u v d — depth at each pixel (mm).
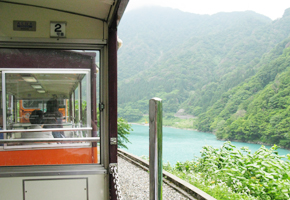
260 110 59906
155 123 1661
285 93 57125
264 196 5137
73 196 3459
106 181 3508
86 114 3643
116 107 3506
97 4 3033
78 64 3629
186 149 51312
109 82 3502
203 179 6340
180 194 5316
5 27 3391
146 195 5480
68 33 3471
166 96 122875
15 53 3553
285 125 52219
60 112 3633
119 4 2705
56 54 3611
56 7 3338
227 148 7598
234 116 66000
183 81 128000
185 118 103812
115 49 3504
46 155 3600
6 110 3555
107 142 3574
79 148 3633
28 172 3416
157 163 1658
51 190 3439
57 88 3621
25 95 3580
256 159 6305
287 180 5430
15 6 3398
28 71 3574
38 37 3432
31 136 3588
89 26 3492
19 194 3414
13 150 3561
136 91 134250
